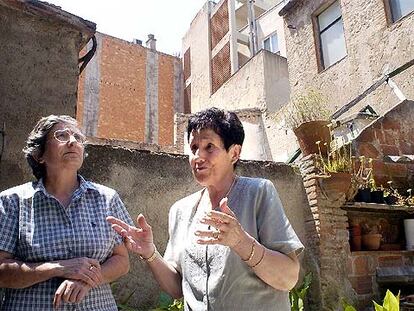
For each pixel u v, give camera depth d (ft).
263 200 5.86
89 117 61.00
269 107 46.62
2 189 12.23
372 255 14.44
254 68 49.75
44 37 14.78
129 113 65.05
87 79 62.23
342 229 14.06
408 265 15.05
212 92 64.75
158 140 66.95
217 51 66.44
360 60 34.06
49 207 6.79
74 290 5.96
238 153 6.39
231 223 5.03
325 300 13.00
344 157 15.11
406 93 29.12
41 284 6.28
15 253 6.52
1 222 6.49
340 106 35.55
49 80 14.48
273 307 5.55
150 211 12.35
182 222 6.56
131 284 11.58
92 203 7.22
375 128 18.93
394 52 30.91
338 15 37.86
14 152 12.94
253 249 5.16
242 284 5.51
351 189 14.39
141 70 68.49
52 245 6.47
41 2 14.48
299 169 14.90
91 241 6.74
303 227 14.20
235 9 67.10
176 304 10.75
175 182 12.94
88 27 15.58
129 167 12.35
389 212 15.87
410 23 29.89
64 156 7.10
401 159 18.13
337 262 13.60
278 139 40.01
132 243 6.38
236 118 6.36
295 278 5.54
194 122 6.26
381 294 14.05
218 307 5.51
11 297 6.36
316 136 15.07
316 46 39.40
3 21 13.98
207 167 6.06
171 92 71.00
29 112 13.74
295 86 41.22
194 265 5.95
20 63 14.01
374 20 33.19
